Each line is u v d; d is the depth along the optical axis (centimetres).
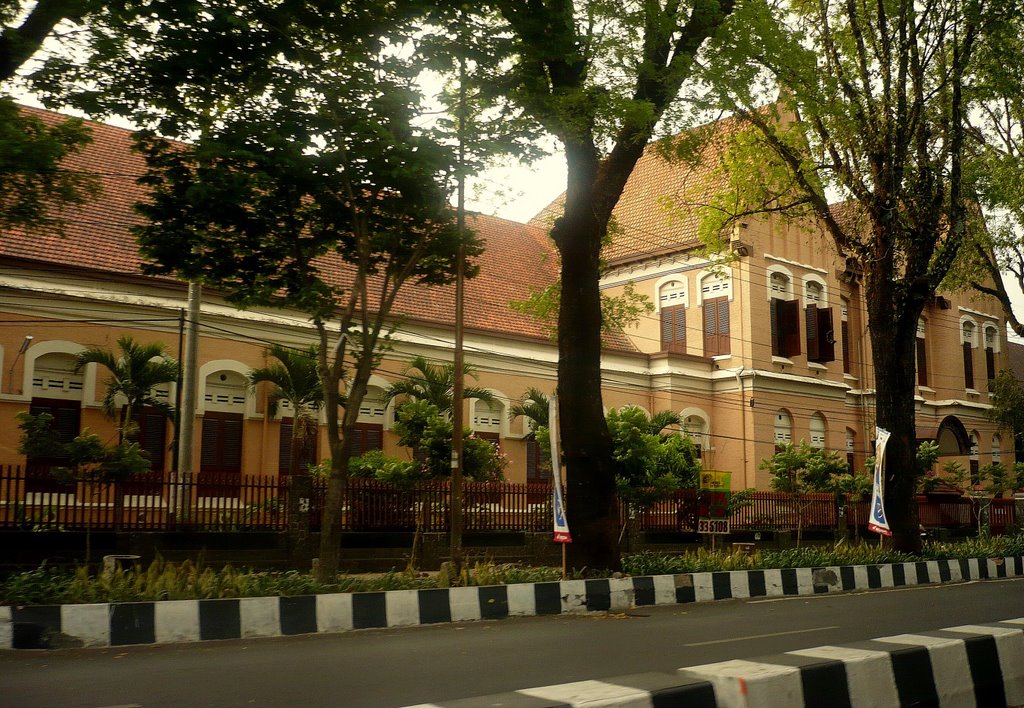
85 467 1577
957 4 1928
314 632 1014
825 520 2828
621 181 1555
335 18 1120
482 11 1191
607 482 1502
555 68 1416
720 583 1489
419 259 1390
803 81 1789
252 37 1107
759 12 1478
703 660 795
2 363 1981
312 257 1298
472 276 1509
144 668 758
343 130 1164
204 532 1662
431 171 1156
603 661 790
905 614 1209
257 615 980
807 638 945
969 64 2008
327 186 1180
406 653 845
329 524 1267
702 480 2088
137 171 2456
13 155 1046
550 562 2081
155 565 1140
